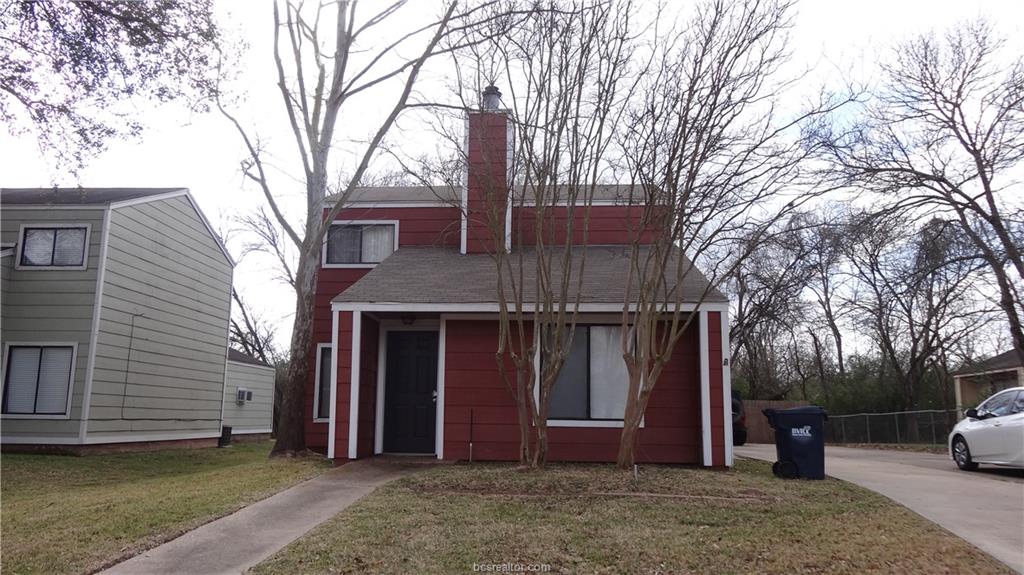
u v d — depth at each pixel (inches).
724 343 422.0
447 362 452.8
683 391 438.0
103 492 364.2
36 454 569.9
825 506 298.0
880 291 948.6
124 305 631.8
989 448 427.2
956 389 1009.5
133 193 678.5
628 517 272.1
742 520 270.8
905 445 776.9
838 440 976.9
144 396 664.4
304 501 309.9
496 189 411.8
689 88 349.1
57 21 449.7
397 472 386.9
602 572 214.2
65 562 227.6
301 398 488.7
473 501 299.6
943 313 971.3
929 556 228.4
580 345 449.4
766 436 1098.1
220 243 824.3
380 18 545.0
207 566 223.5
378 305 438.3
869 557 226.7
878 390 1015.6
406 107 506.0
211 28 492.4
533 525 260.5
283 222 516.4
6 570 221.1
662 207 374.0
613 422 438.0
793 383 1391.5
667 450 433.4
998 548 240.2
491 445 442.3
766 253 991.0
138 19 463.8
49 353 589.6
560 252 534.0
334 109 516.7
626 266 489.7
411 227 589.9
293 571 214.5
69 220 605.6
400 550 232.4
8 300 596.1
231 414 904.3
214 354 813.9
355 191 629.3
